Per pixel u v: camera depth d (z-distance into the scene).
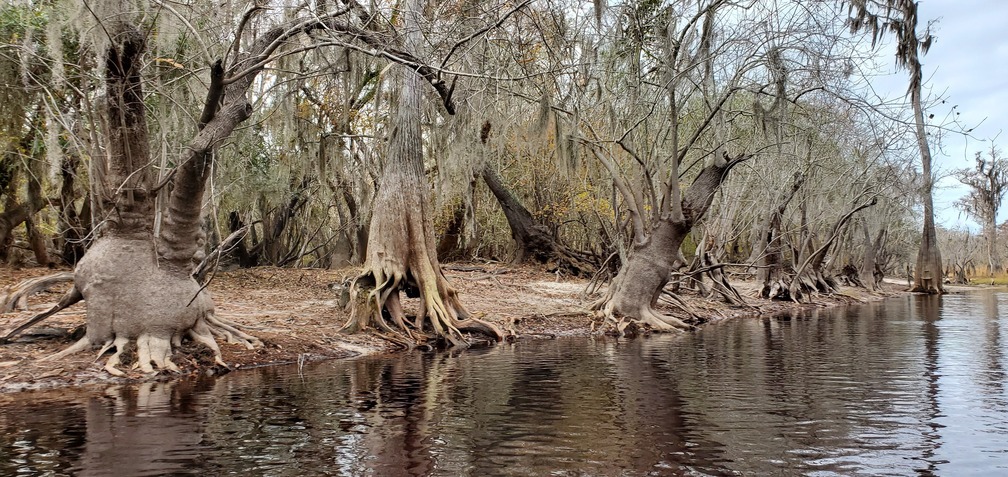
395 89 17.25
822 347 15.47
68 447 6.85
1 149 18.33
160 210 12.71
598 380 10.88
